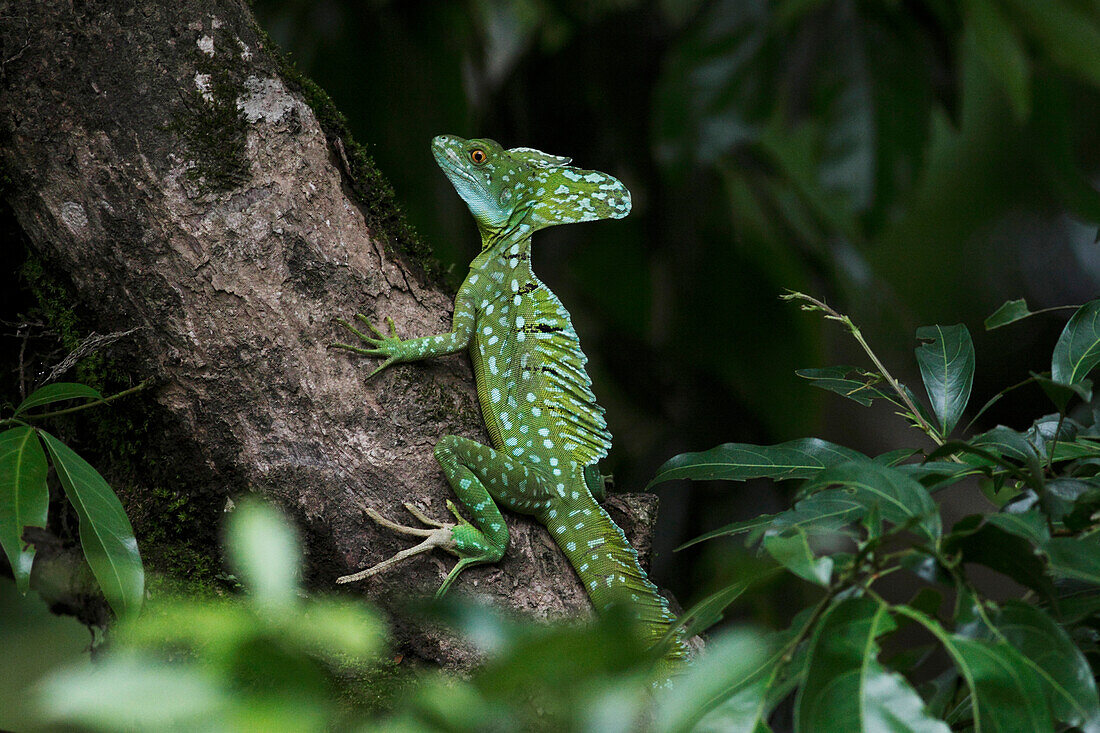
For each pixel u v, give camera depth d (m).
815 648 1.39
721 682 1.36
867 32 1.82
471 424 1.59
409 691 1.52
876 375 1.56
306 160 1.57
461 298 1.61
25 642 1.79
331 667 1.52
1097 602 1.44
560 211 1.64
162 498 1.56
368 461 1.56
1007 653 1.39
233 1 1.57
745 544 1.44
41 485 1.49
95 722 0.93
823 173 1.83
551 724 1.47
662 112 1.84
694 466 1.53
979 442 1.48
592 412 1.62
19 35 1.55
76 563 1.63
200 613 1.08
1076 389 1.46
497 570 1.57
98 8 1.55
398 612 1.54
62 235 1.55
